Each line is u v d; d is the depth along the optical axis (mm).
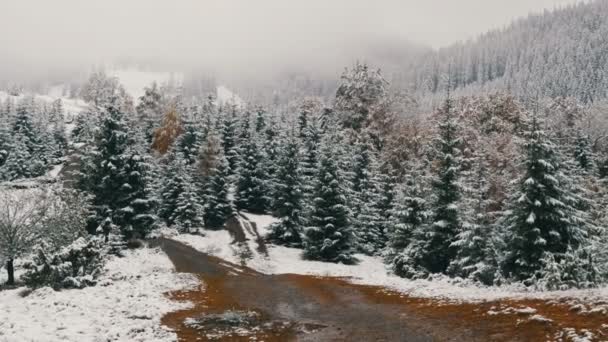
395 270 29141
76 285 18688
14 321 12453
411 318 13883
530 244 21656
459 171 28844
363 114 66438
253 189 53438
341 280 24891
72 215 24812
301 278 26156
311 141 51750
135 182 36062
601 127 72375
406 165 50438
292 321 14445
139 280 21656
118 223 34781
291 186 42219
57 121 101438
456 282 20484
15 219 22312
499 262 22094
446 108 30812
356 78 69312
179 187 46812
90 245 20531
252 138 56031
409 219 31297
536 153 22234
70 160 43812
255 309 16531
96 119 38062
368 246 40938
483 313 12906
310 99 81188
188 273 26297
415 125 59656
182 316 14656
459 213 27156
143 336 11836
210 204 47906
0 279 21719
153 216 36344
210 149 51125
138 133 57156
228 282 23766
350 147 52188
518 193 22281
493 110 57469
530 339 10195
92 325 12703
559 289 15773
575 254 17359
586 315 10727
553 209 21422
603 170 53156
